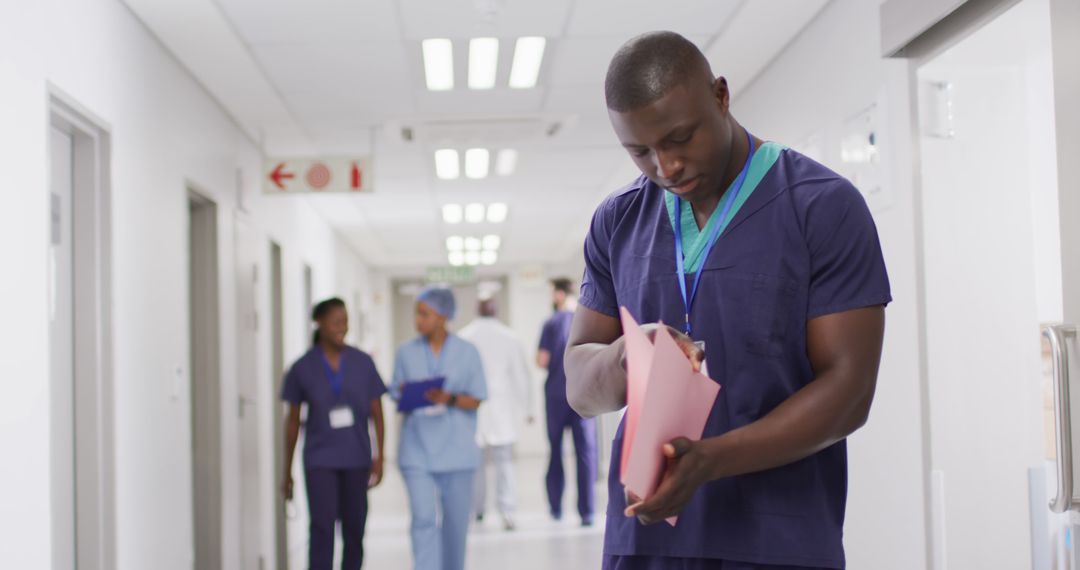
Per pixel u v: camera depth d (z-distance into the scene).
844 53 3.93
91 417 3.43
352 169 6.32
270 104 5.50
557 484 7.93
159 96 4.25
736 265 1.26
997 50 3.13
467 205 9.70
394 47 4.54
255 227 6.43
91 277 3.46
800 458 1.23
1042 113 3.11
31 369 2.72
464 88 5.32
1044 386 3.13
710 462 1.11
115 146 3.62
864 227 1.23
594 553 6.41
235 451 5.57
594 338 1.47
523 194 9.12
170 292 4.35
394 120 5.68
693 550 1.29
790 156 1.30
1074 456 2.40
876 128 3.62
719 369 1.27
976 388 3.27
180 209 4.58
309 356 5.00
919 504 3.32
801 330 1.25
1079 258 2.45
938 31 3.14
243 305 5.96
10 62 2.64
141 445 3.84
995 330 3.27
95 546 3.42
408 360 5.11
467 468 4.99
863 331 1.21
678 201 1.36
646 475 1.09
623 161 7.61
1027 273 3.23
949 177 3.28
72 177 3.46
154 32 4.15
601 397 1.27
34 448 2.72
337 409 4.93
